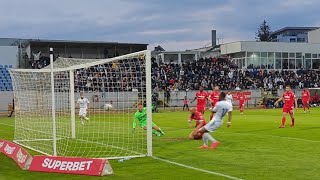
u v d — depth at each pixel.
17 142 16.91
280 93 50.97
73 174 10.07
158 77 52.97
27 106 20.20
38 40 50.78
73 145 15.64
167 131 20.69
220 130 20.56
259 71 57.47
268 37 110.19
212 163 11.28
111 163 11.53
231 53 64.38
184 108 44.72
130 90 19.81
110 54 54.09
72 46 52.00
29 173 10.35
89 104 27.06
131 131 20.62
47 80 19.55
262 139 16.59
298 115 32.25
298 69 62.47
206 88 51.00
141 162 11.61
